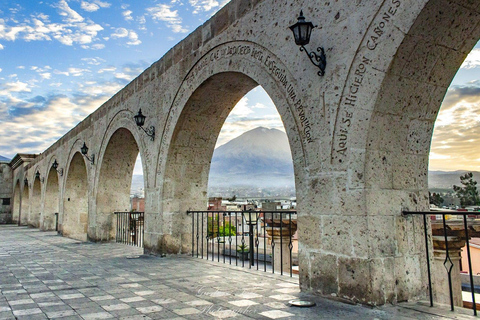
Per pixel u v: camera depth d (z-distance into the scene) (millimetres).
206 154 8805
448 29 3977
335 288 4348
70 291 4945
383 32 4082
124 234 12211
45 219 20453
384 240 4199
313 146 4758
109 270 6621
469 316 3643
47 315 3807
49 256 8781
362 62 4273
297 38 4527
